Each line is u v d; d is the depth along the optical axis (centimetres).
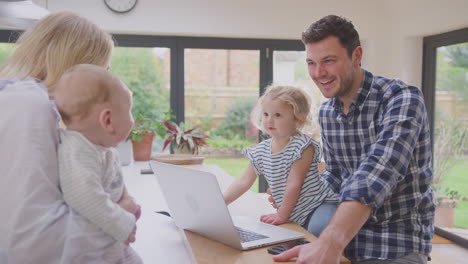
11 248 88
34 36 104
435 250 400
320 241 117
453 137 438
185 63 492
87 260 94
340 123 161
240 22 477
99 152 99
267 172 166
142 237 153
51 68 103
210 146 505
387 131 135
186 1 467
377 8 495
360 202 122
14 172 87
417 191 146
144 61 485
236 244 127
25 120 89
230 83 501
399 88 146
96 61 108
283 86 164
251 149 175
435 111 468
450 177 442
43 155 89
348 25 147
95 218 93
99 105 97
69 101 96
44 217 88
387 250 144
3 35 440
